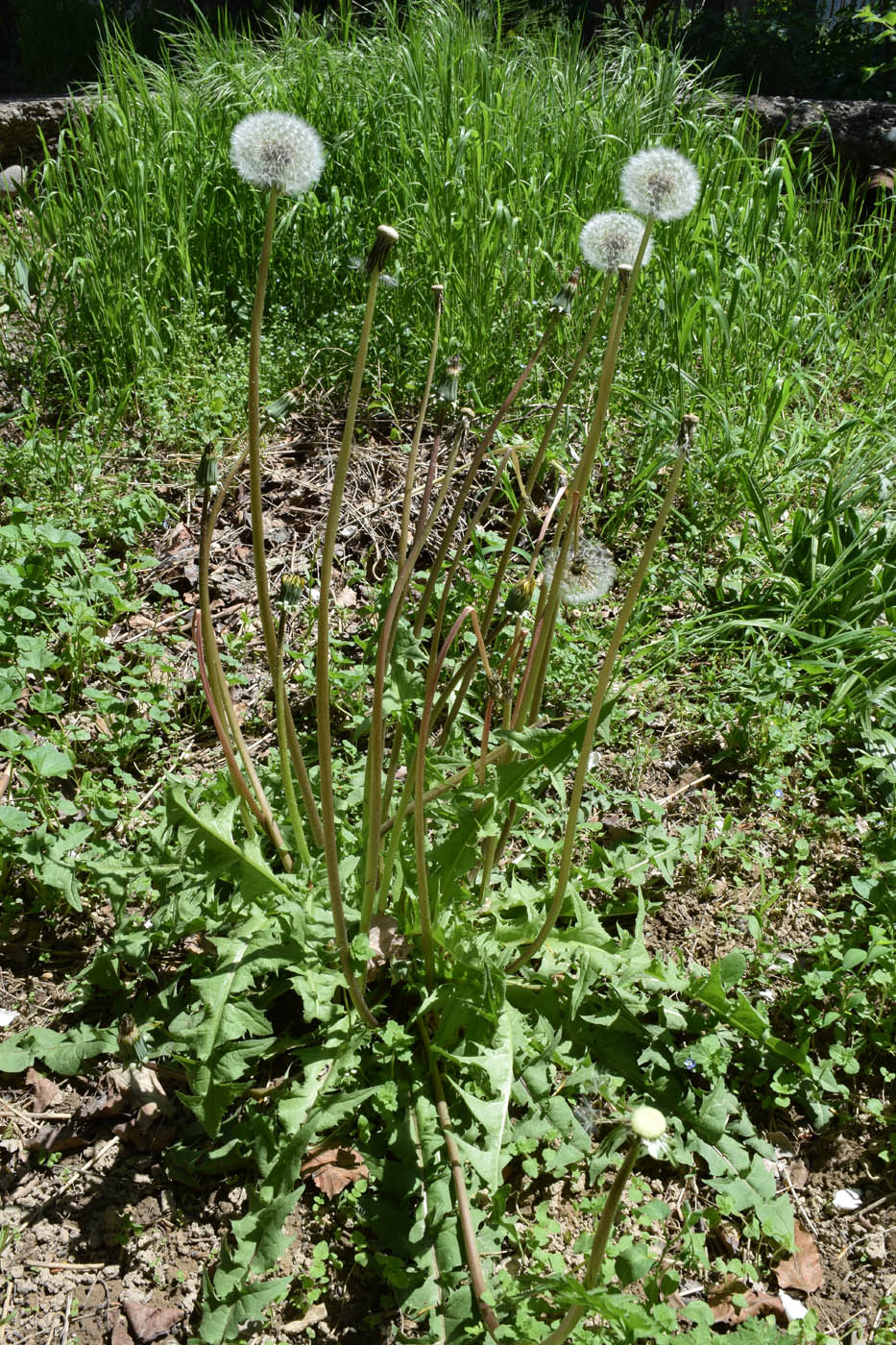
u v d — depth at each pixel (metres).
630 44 6.64
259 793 2.38
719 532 4.05
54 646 3.45
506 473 3.97
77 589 3.56
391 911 2.38
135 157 5.12
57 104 7.86
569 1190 2.23
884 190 6.77
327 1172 2.19
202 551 2.08
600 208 5.10
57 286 4.93
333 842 1.94
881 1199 2.30
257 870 2.20
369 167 5.40
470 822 2.21
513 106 5.60
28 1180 2.22
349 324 4.78
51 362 4.75
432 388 4.53
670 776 3.27
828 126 6.55
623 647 3.57
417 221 4.91
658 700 3.47
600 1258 1.45
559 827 2.96
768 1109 2.45
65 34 11.27
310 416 4.52
